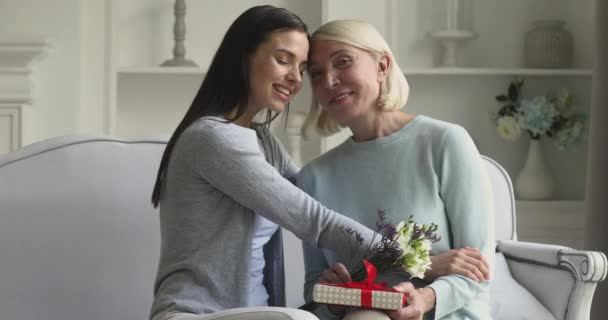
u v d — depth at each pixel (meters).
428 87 4.80
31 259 2.88
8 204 2.90
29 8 4.50
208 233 2.21
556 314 2.86
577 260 2.79
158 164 3.05
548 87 4.79
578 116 4.61
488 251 2.31
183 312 2.13
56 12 4.50
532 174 4.62
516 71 4.58
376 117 2.45
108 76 4.57
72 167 2.97
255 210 2.20
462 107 4.80
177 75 4.77
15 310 2.85
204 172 2.19
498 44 4.80
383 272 2.12
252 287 2.31
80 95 4.51
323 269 2.50
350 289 2.00
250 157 2.19
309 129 2.60
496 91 4.80
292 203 2.19
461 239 2.32
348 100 2.40
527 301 2.93
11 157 2.95
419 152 2.39
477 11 4.80
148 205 3.00
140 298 2.95
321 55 2.39
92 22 4.57
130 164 3.02
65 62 4.51
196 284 2.19
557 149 4.80
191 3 4.79
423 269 2.09
